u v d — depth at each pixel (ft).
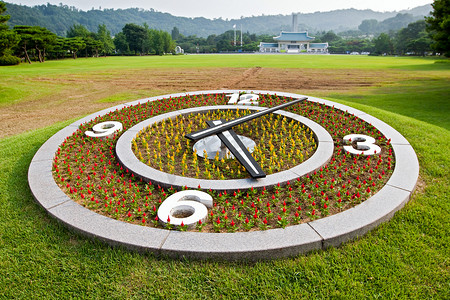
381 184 18.21
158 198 17.52
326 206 15.25
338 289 11.60
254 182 18.02
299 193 17.35
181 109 35.40
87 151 23.67
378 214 14.99
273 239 13.39
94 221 14.87
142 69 111.65
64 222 14.90
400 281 11.87
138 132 27.02
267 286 11.73
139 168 20.15
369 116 30.35
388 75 92.12
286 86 70.33
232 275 12.25
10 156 23.95
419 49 271.08
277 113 31.24
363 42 439.22
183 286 11.79
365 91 62.34
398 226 14.82
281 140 24.85
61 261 13.08
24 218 15.89
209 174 19.35
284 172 19.20
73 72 101.50
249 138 25.82
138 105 36.81
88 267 12.76
